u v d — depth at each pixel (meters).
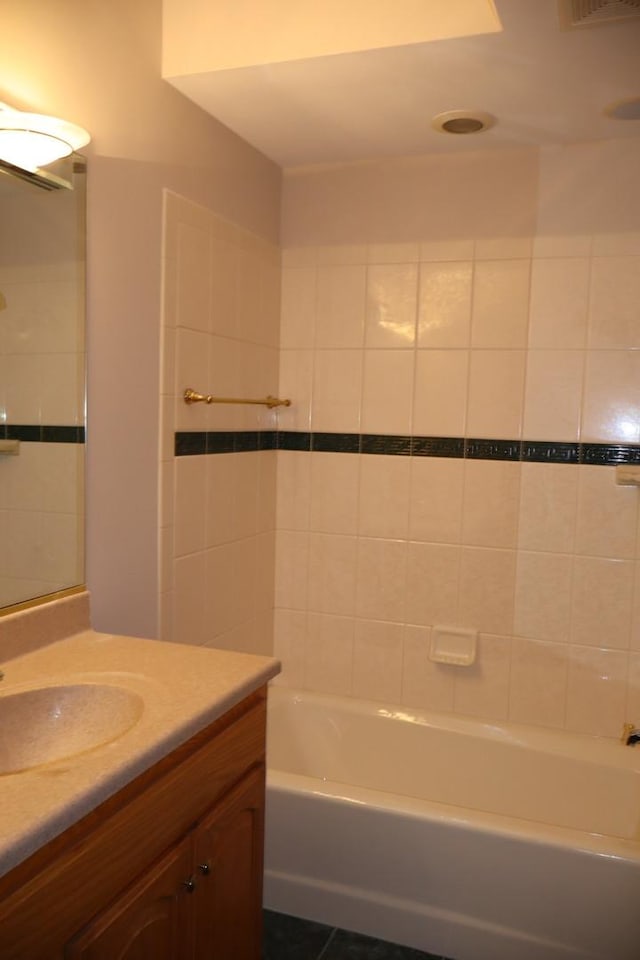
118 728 1.38
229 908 1.54
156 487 2.16
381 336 2.77
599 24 1.72
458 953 2.02
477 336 2.65
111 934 1.16
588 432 2.56
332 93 2.16
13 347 1.65
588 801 2.38
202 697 1.40
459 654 2.74
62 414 1.80
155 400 2.14
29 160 1.61
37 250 1.70
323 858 2.14
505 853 1.95
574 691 2.65
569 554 2.62
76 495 1.85
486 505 2.69
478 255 2.64
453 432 2.71
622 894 1.86
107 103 1.89
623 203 2.48
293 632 2.97
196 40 2.05
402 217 2.71
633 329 2.50
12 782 1.08
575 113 2.26
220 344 2.46
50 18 1.69
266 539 2.88
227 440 2.54
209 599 2.48
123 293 1.99
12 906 0.98
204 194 2.33
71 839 1.08
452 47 1.86
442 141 2.53
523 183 2.58
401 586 2.82
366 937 2.11
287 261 2.87
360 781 2.67
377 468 2.81
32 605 1.71
